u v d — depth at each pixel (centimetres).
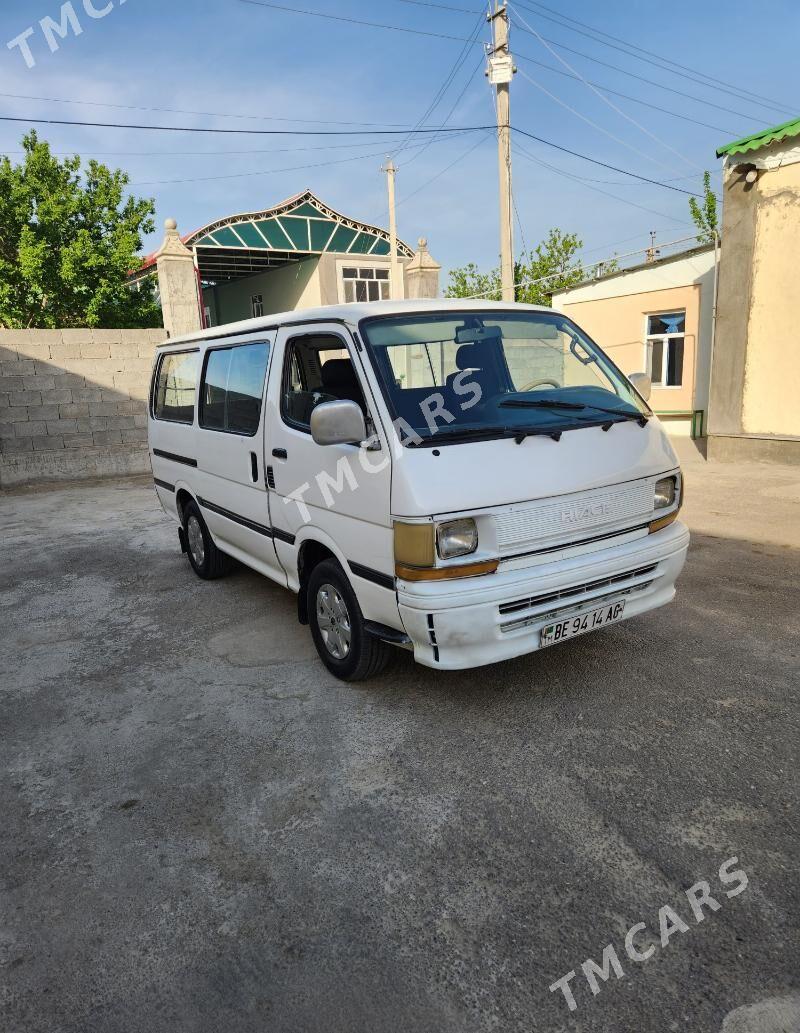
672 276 1314
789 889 236
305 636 474
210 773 321
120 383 1210
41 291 1939
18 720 381
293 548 422
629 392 409
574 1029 193
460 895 241
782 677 380
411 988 207
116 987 212
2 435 1146
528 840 265
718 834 263
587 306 1495
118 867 263
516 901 237
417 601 311
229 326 524
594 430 357
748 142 934
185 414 579
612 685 380
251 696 393
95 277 1948
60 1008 206
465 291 2662
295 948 223
